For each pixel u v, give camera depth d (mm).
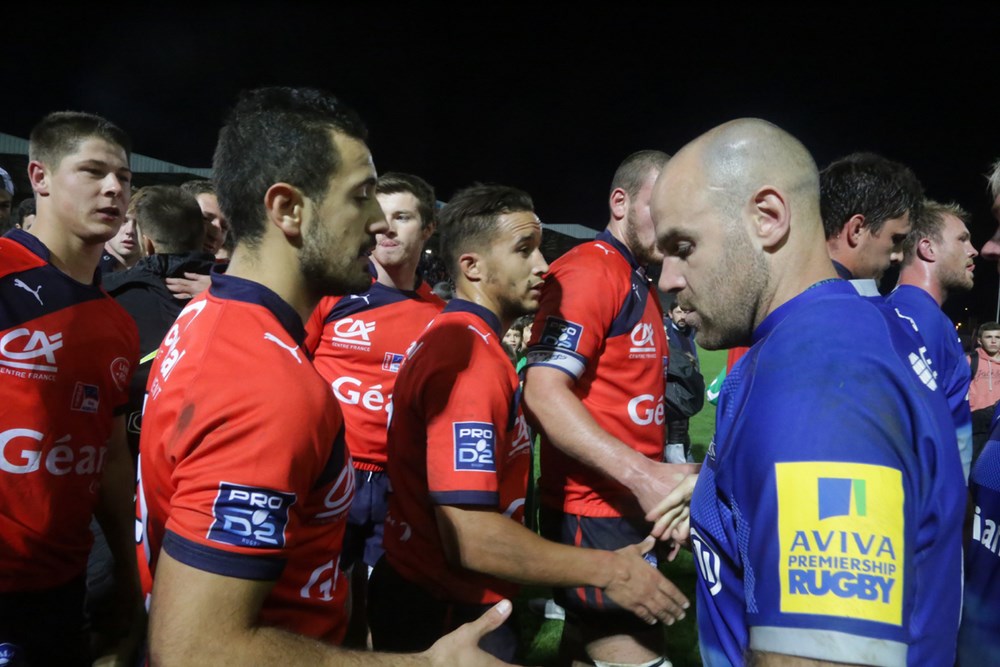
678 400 4117
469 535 1688
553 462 2342
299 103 1234
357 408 3127
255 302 1176
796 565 818
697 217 1050
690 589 3965
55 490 1872
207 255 2754
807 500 826
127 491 2131
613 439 2029
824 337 923
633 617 2166
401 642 1893
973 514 1463
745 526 920
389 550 1961
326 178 1212
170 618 985
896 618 787
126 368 2088
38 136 1947
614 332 2219
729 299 1047
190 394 1088
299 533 1180
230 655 986
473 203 1991
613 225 2367
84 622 1996
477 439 1702
